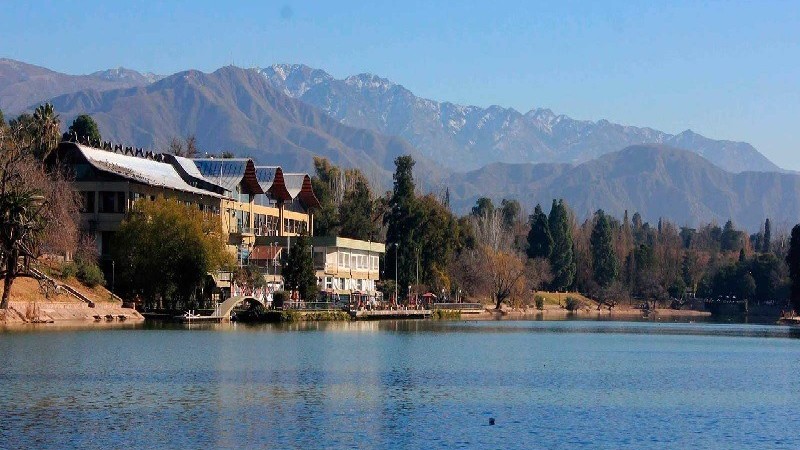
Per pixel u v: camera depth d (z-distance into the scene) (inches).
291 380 2933.1
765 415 2436.0
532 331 6146.7
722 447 2050.9
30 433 2065.7
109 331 4559.5
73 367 3097.9
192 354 3595.0
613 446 2044.8
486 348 4394.7
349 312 6643.7
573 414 2401.6
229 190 6929.1
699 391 2883.9
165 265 5546.3
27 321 4790.8
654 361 3895.2
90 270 5462.6
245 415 2306.8
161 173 6486.2
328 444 2015.3
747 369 3590.1
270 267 6865.2
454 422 2265.0
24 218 4628.4
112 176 5816.9
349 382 2920.8
